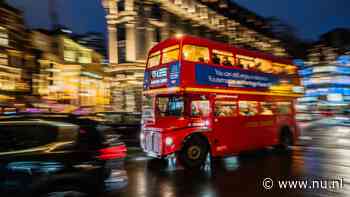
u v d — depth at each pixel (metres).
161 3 44.31
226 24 59.72
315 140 18.80
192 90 10.03
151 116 10.73
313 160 11.51
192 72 10.12
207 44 10.80
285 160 11.55
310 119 37.84
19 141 4.79
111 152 5.04
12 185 4.42
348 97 70.88
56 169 4.57
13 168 4.48
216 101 10.78
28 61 35.12
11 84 31.52
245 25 65.62
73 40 46.88
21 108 27.86
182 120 9.98
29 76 35.12
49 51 40.31
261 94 12.74
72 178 4.61
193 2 50.72
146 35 42.81
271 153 13.41
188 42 10.20
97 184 4.77
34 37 36.75
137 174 9.18
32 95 34.88
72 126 5.02
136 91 42.03
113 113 17.47
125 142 16.16
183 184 7.95
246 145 11.72
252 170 9.68
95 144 4.98
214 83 10.74
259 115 12.51
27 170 4.50
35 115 5.18
